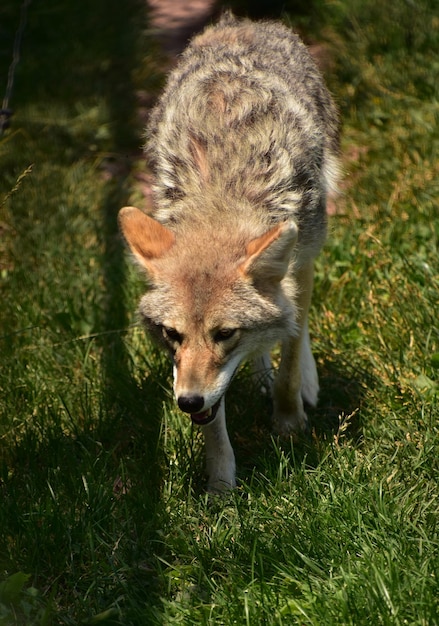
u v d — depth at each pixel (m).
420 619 5.55
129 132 13.20
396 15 13.98
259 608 5.89
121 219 7.22
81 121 13.37
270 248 6.70
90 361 9.02
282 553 6.38
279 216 7.30
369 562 6.01
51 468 7.57
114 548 6.71
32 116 13.36
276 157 7.43
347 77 13.23
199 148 7.60
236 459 7.88
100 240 10.93
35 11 15.92
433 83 12.76
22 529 6.85
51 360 9.04
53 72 14.45
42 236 11.05
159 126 8.28
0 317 9.59
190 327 6.64
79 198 11.78
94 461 7.56
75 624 6.11
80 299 9.90
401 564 6.02
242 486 7.34
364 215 10.69
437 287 9.12
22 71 14.43
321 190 8.02
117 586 6.45
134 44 14.87
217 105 7.79
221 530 6.75
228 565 6.36
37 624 6.06
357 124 12.38
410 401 7.93
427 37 13.57
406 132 12.03
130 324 9.45
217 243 7.00
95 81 14.37
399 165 11.47
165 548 6.78
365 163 11.65
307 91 8.64
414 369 8.30
